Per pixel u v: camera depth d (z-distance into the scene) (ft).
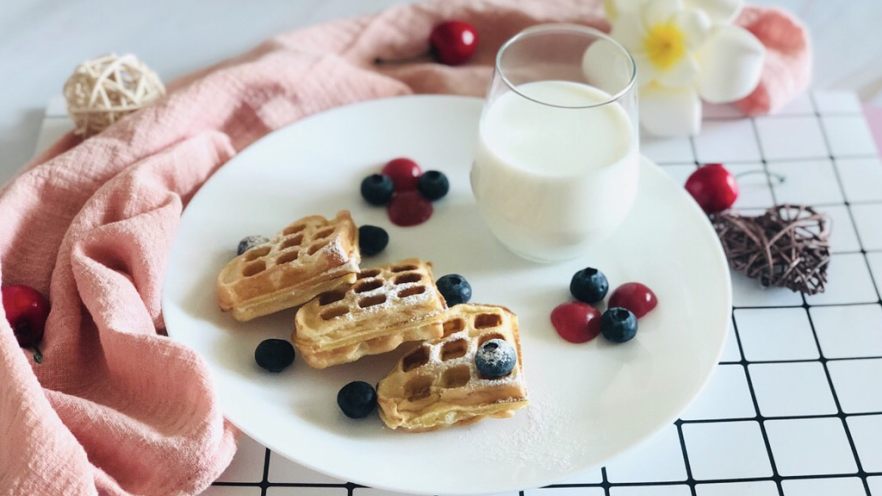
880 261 1.87
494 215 1.75
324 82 2.05
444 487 1.48
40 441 1.42
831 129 2.11
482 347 1.56
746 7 2.22
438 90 2.14
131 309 1.62
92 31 2.35
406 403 1.54
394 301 1.61
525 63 1.81
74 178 1.82
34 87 2.21
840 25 2.45
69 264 1.69
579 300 1.74
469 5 2.23
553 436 1.56
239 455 1.59
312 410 1.58
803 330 1.76
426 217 1.87
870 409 1.66
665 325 1.71
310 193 1.90
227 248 1.79
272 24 2.41
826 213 1.95
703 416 1.64
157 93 2.01
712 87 2.04
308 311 1.64
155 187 1.78
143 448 1.48
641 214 1.88
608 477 1.57
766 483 1.57
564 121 1.69
